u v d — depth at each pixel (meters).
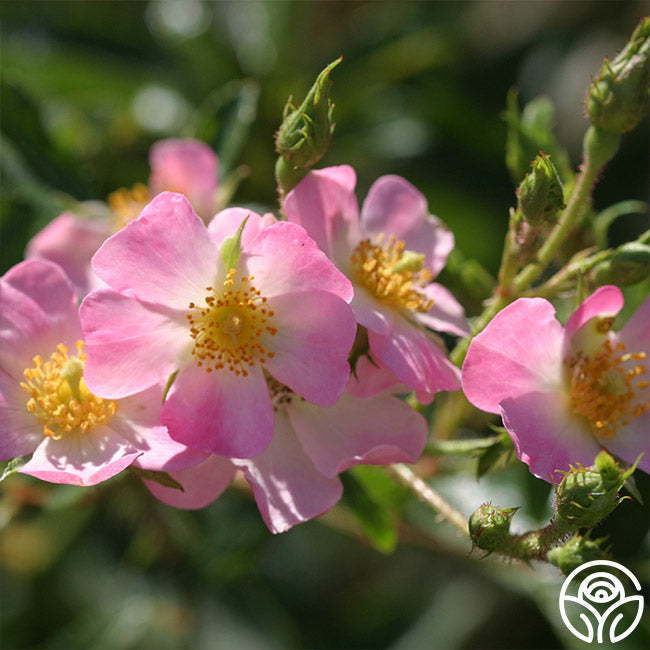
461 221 0.75
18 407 0.60
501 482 0.68
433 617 0.72
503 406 0.60
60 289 0.61
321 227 0.61
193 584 0.69
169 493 0.60
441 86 0.76
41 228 0.68
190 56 0.78
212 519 0.69
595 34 0.79
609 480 0.58
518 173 0.67
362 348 0.60
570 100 0.78
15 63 0.75
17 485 0.66
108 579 0.73
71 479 0.59
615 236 0.75
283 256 0.59
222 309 0.60
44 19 0.78
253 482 0.59
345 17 0.80
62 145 0.69
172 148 0.69
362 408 0.61
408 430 0.61
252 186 0.75
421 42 0.78
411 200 0.64
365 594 0.74
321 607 0.74
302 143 0.60
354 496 0.65
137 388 0.59
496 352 0.60
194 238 0.59
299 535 0.74
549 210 0.60
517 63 0.79
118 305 0.59
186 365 0.59
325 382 0.59
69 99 0.76
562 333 0.61
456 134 0.77
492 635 0.72
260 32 0.78
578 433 0.61
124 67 0.77
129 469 0.59
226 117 0.70
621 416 0.61
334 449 0.60
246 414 0.59
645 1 0.79
